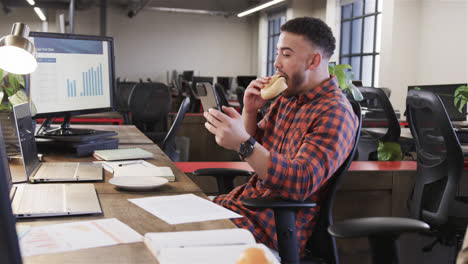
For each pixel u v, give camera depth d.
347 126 1.48
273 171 1.34
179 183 1.51
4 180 0.52
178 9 14.87
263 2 12.44
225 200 1.68
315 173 1.38
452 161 2.23
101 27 14.78
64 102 2.12
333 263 1.52
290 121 1.67
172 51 15.65
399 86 8.12
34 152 1.63
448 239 2.39
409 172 2.32
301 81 1.61
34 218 1.07
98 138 2.07
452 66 7.28
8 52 1.48
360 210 2.27
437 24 7.55
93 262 0.82
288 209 1.34
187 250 0.81
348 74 3.03
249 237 0.92
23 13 15.11
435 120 2.27
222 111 1.39
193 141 5.62
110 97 2.37
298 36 1.58
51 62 2.04
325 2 11.45
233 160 5.64
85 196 1.25
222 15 15.77
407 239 2.46
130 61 15.41
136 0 14.03
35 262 0.81
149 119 5.47
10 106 1.74
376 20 9.24
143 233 0.99
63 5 14.09
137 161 1.84
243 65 16.19
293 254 1.35
